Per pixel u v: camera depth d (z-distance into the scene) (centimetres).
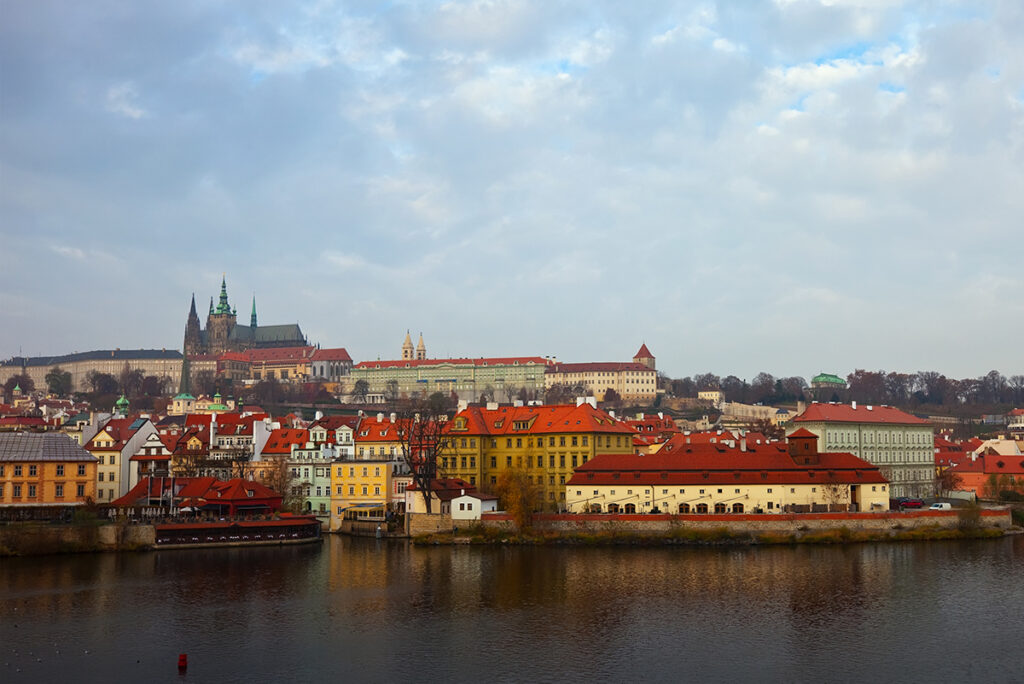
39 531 18600
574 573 16662
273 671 11312
